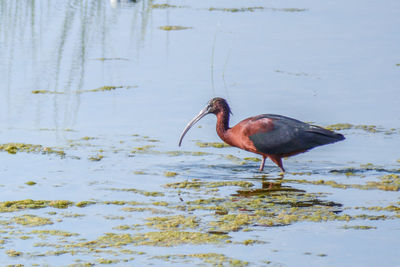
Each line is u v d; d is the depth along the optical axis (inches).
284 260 388.8
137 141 632.4
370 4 1430.9
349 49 1030.4
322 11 1337.4
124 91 792.9
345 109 743.7
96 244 405.7
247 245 409.4
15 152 588.7
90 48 979.9
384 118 714.8
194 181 536.1
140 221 445.1
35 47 966.4
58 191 499.5
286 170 574.9
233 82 842.8
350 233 430.9
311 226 442.3
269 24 1194.0
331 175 559.5
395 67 930.1
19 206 464.4
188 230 430.9
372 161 593.0
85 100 754.2
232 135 592.4
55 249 396.8
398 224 446.9
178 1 1398.9
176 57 954.7
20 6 1210.0
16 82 808.3
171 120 699.4
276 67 920.3
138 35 1069.1
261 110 734.5
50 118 688.4
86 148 605.9
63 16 1165.1
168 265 378.0
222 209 472.4
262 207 478.6
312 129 567.8
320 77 875.4
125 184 522.0
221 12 1293.1
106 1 1337.4
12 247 398.0
